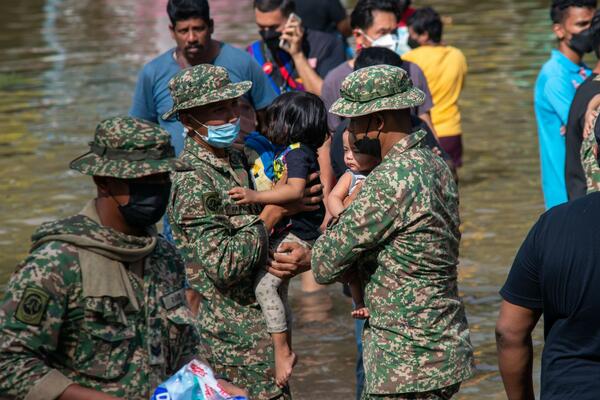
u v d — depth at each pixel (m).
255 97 16.50
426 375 10.42
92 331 8.50
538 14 51.31
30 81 39.19
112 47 45.88
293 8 19.83
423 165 10.41
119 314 8.56
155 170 8.40
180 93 11.27
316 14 23.25
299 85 19.84
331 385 15.59
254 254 11.10
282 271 11.41
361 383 13.99
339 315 18.41
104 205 8.66
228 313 11.55
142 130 8.53
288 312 11.72
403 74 10.63
